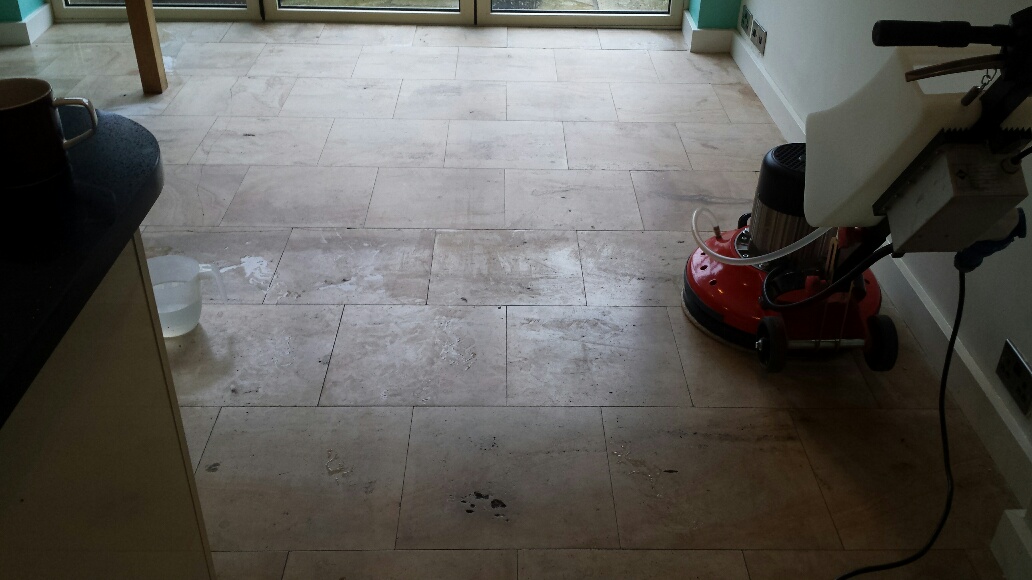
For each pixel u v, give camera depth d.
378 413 2.00
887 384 2.13
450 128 3.30
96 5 4.16
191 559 1.32
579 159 3.13
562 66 3.88
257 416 1.99
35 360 0.75
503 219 2.75
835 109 1.47
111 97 3.46
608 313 2.35
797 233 2.09
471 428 1.97
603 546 1.71
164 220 2.69
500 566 1.66
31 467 0.82
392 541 1.70
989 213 1.24
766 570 1.67
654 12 4.32
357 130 3.27
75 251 0.87
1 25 3.86
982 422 1.97
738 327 2.18
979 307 2.01
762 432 1.99
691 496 1.82
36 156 0.95
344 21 4.23
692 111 3.52
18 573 0.81
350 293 2.39
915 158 1.29
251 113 3.37
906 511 1.80
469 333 2.26
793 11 3.25
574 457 1.90
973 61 1.14
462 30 4.21
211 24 4.16
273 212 2.75
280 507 1.77
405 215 2.76
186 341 2.21
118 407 1.02
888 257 2.46
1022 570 1.63
